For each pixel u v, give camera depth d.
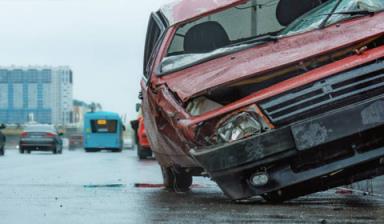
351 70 6.18
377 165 6.29
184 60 7.41
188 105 6.61
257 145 6.13
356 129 6.07
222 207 6.60
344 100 6.13
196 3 8.28
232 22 8.12
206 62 7.22
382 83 6.16
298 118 6.14
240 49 7.16
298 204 6.81
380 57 6.21
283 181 6.19
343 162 6.14
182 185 9.01
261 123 6.19
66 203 7.27
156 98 7.27
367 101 6.11
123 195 8.35
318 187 6.45
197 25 8.09
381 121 6.07
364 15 7.09
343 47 6.52
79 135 52.91
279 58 6.71
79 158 25.66
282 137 6.11
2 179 11.77
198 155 6.23
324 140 6.07
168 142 7.53
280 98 6.19
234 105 6.29
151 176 13.01
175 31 7.96
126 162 21.14
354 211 6.21
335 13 7.20
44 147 35.38
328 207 6.54
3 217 6.01
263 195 6.68
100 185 10.23
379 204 6.88
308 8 8.08
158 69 7.44
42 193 8.62
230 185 6.28
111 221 5.71
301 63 6.51
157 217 5.95
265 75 6.52
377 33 6.56
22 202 7.38
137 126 24.50
